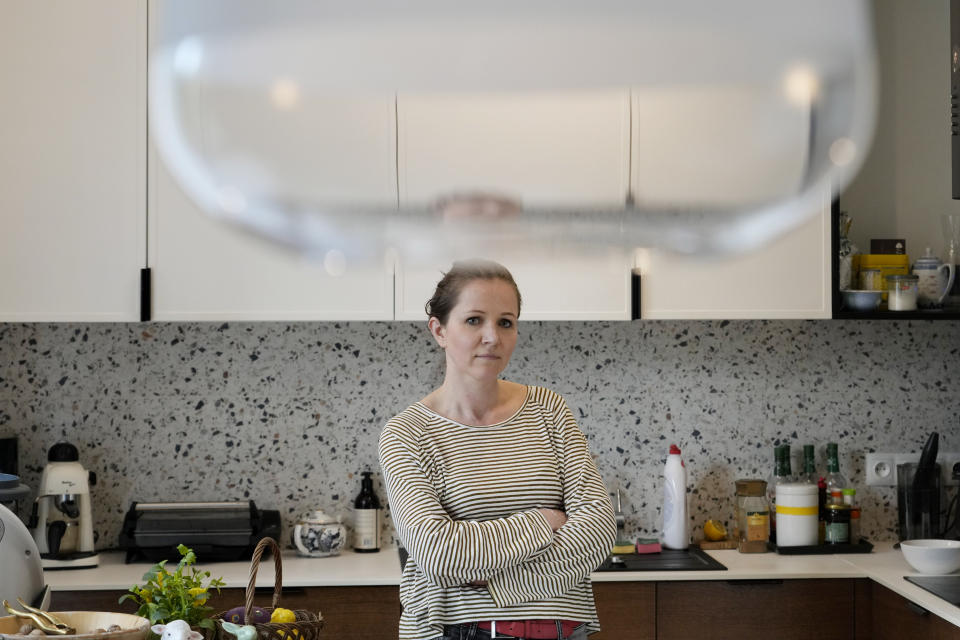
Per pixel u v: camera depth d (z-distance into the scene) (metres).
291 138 0.39
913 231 3.29
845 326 3.29
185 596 1.66
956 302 2.98
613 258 0.44
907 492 3.11
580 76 0.37
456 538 1.91
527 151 0.39
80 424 3.14
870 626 2.83
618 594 2.81
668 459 3.15
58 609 2.68
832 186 0.41
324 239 0.44
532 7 0.37
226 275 2.82
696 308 2.88
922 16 3.28
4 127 2.77
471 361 1.99
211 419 3.18
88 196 2.80
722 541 3.17
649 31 0.37
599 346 3.25
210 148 0.40
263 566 2.90
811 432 3.28
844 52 0.38
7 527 1.82
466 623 1.97
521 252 0.44
